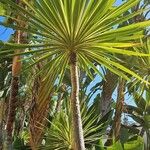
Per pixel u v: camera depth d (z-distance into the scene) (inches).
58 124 248.8
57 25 140.6
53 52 146.4
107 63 149.3
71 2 138.4
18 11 145.0
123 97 323.0
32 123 224.4
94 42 142.0
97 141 298.2
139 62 229.0
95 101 391.9
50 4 140.0
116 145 247.0
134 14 147.3
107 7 142.2
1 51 144.3
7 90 403.2
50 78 162.4
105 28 142.9
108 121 354.6
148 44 224.7
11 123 235.8
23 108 245.3
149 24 142.6
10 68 399.9
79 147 135.0
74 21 139.7
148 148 343.0
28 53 145.1
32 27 147.9
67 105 270.1
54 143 237.0
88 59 153.2
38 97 222.7
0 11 154.1
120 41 146.8
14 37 249.3
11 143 233.9
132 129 437.4
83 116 270.2
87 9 140.2
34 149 222.4
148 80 237.3
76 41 141.5
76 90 141.3
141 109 430.0
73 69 143.1
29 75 232.7
